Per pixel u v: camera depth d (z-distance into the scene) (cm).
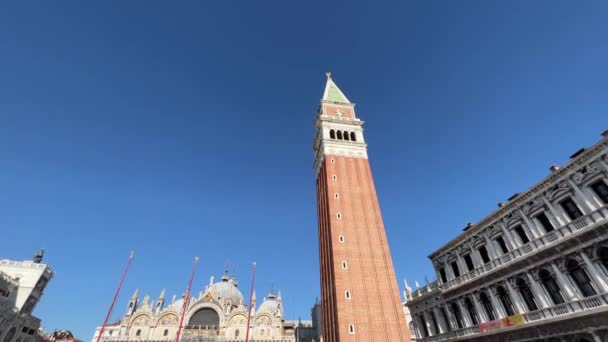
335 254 6100
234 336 10250
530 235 3694
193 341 9744
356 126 8588
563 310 3198
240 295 12912
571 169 3347
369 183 7406
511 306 3834
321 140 8244
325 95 9550
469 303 4509
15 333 6912
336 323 5497
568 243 3212
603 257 2962
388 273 6066
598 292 2944
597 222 2961
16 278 7456
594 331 2889
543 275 3503
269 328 10550
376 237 6519
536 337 3425
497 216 4150
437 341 5012
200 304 10788
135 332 9906
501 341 3847
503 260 3978
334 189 7069
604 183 3081
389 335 5350
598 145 3112
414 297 5862
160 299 11969
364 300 5650
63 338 11550
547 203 3544
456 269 4862
